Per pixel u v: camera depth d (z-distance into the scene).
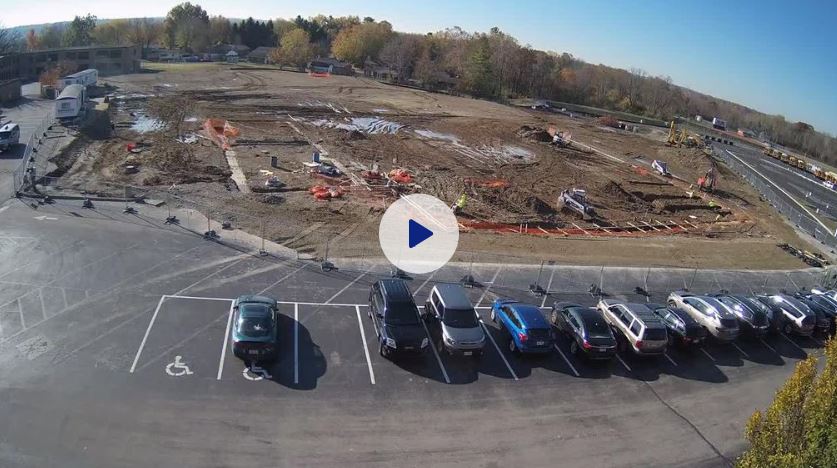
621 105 139.25
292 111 72.62
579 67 198.88
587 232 40.88
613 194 52.50
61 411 16.06
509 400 19.22
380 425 17.12
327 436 16.38
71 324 20.41
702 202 53.59
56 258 25.36
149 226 30.36
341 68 125.75
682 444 18.19
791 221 51.97
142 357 18.89
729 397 21.33
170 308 22.17
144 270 25.12
